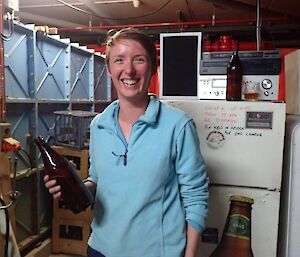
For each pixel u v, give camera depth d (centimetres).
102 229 97
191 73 162
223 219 141
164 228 92
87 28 388
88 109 384
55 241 275
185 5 325
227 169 138
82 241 269
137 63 91
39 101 260
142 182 90
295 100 174
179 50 164
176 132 92
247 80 150
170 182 95
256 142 134
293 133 130
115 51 91
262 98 148
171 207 94
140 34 91
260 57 148
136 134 93
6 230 158
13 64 231
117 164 94
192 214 93
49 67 282
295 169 131
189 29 384
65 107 317
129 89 92
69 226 273
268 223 136
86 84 373
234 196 138
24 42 244
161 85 167
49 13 362
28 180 258
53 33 278
